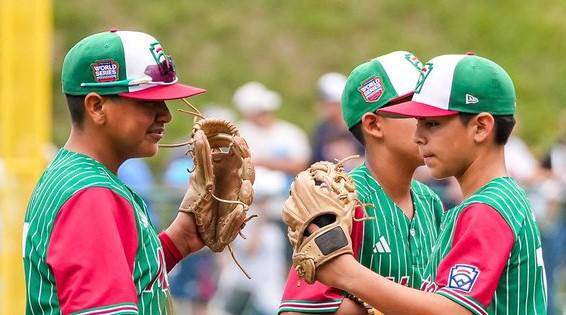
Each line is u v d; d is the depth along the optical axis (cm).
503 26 4578
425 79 1047
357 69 1188
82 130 1032
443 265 1008
